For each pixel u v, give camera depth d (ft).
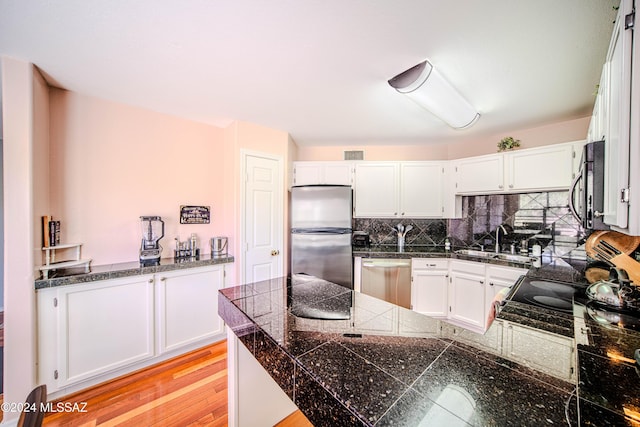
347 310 3.58
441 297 9.29
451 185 10.44
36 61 5.19
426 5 3.71
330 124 8.79
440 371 2.19
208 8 3.80
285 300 3.96
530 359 2.41
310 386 2.17
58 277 5.63
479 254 9.29
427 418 1.67
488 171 9.34
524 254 8.87
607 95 3.23
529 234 8.98
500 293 5.52
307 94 6.58
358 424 1.70
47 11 3.86
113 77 5.82
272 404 4.76
